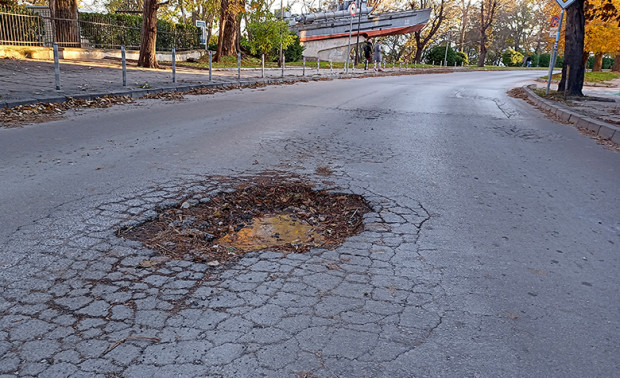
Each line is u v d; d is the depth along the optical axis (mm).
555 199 5004
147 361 2186
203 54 33219
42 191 4387
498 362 2309
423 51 63688
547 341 2496
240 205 4367
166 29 28062
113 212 3939
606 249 3740
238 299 2742
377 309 2715
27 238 3375
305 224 4008
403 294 2898
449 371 2229
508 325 2623
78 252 3205
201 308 2631
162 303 2660
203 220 3941
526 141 8359
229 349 2297
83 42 22172
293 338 2406
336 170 5699
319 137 7715
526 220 4320
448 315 2695
